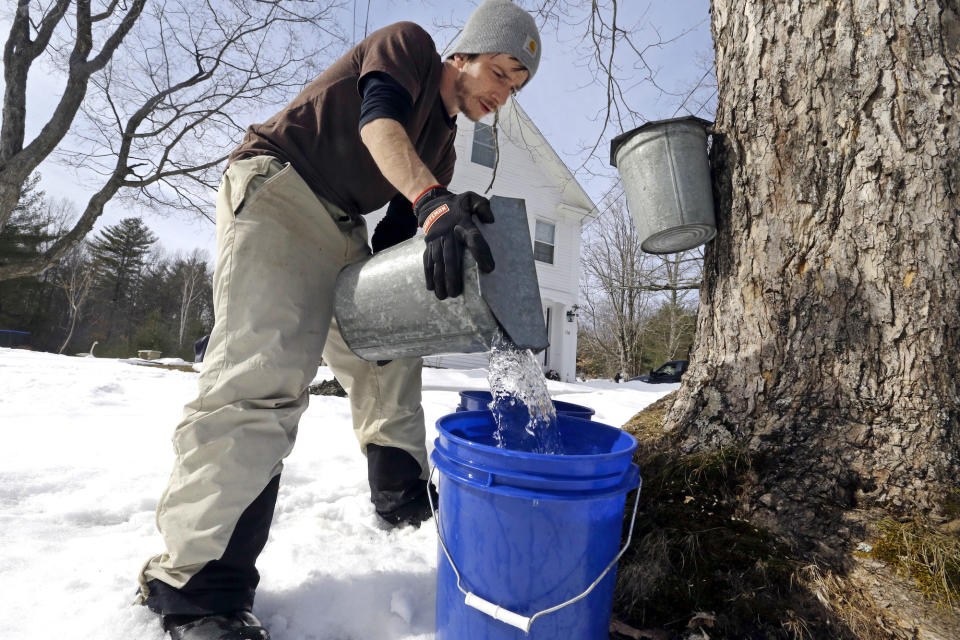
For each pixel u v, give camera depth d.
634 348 27.19
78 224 9.96
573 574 1.01
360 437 1.89
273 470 1.28
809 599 1.17
